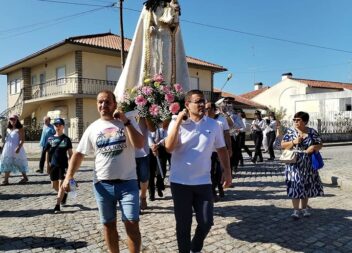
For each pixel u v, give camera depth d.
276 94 48.31
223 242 4.89
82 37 29.23
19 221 6.12
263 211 6.46
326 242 4.88
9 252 4.64
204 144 4.13
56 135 7.07
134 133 3.90
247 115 39.81
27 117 34.38
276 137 15.44
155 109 5.95
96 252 4.62
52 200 7.79
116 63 29.97
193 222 5.71
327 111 35.00
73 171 4.12
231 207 6.78
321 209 6.60
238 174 11.13
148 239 5.03
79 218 6.22
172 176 4.20
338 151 20.77
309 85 45.25
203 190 4.11
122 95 6.62
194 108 4.19
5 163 10.13
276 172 11.51
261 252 4.54
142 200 6.62
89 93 28.17
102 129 4.00
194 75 34.94
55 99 29.78
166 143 4.09
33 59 31.28
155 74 6.80
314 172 5.93
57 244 4.92
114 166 3.91
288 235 5.16
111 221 4.00
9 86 38.34
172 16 6.95
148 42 6.99
